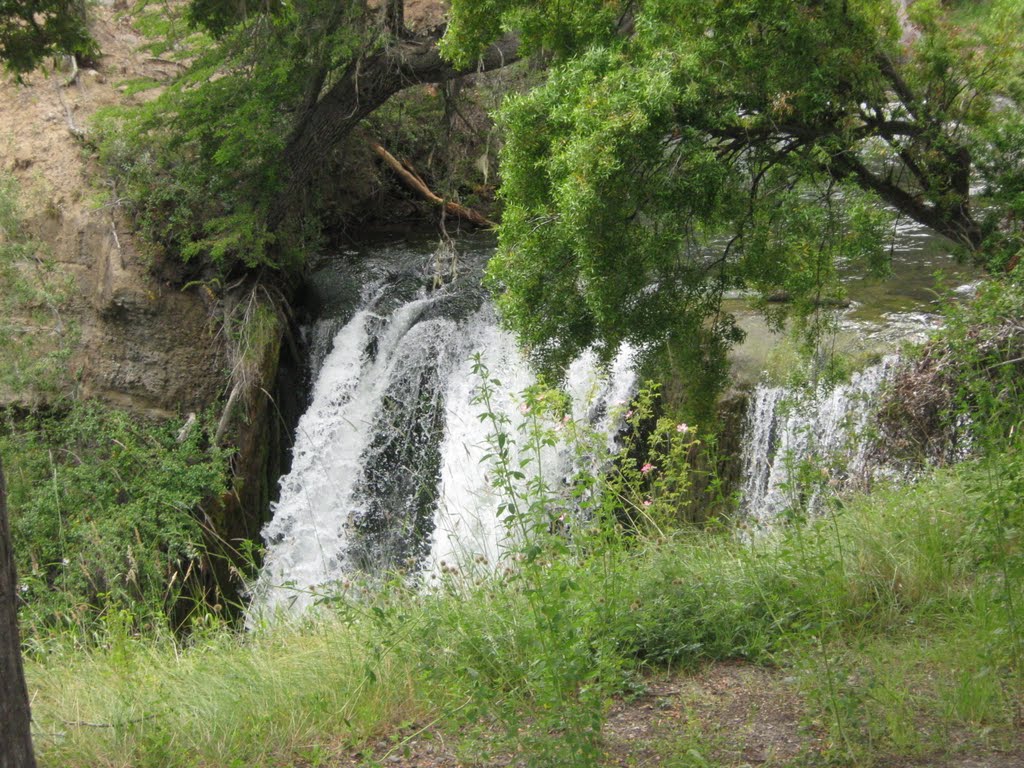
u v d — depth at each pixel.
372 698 6.11
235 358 17.41
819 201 10.00
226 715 6.12
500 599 6.77
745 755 5.23
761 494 12.49
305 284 20.09
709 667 6.36
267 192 18.34
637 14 9.69
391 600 7.64
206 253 18.25
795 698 5.82
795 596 6.13
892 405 10.15
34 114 20.22
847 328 13.26
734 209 9.76
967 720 5.30
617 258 8.98
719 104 8.98
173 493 15.66
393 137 23.39
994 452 6.86
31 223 18.55
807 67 9.10
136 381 17.55
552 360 9.97
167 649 8.20
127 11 23.48
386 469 17.36
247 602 16.03
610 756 5.31
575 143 8.55
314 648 7.09
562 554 6.14
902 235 17.98
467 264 20.47
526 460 5.73
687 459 13.02
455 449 16.47
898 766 4.93
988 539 6.49
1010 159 10.85
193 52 19.44
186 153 18.73
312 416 17.94
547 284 9.76
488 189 24.92
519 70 18.88
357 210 23.95
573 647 5.25
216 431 16.95
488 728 5.69
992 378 9.31
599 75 9.16
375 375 17.97
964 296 14.14
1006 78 10.55
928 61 10.43
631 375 13.80
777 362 12.87
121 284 17.64
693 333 10.25
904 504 7.97
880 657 5.95
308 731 5.91
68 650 8.71
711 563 7.45
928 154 10.40
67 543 14.80
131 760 5.82
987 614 6.05
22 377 16.88
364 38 17.78
